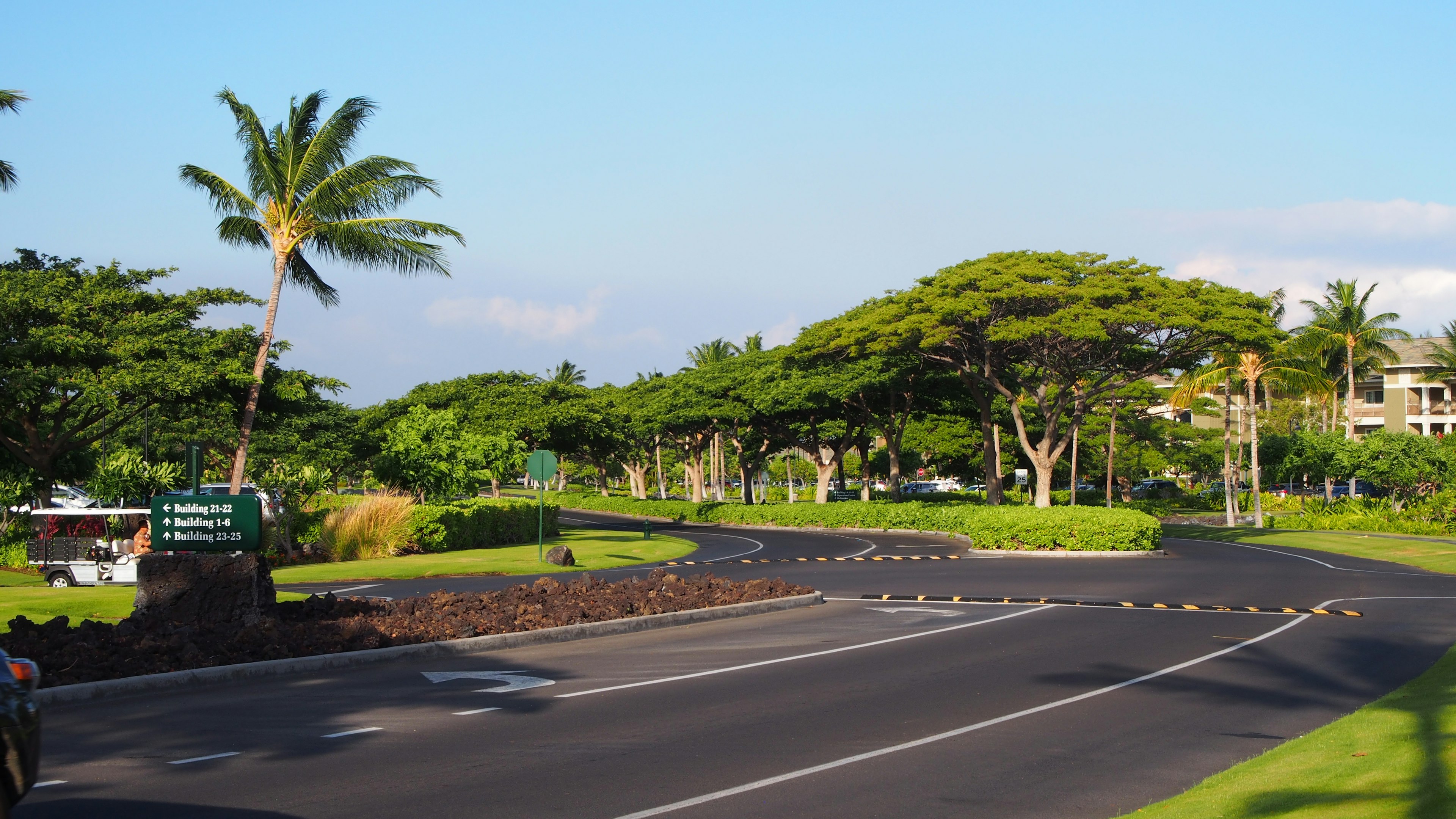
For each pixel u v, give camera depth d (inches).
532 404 2126.0
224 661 449.7
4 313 1053.8
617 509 2896.2
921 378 1889.8
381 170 1126.4
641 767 301.3
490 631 550.9
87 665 418.6
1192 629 599.8
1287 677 446.0
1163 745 328.2
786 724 358.9
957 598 768.9
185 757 313.3
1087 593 809.5
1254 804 249.1
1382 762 276.2
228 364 1095.0
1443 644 538.0
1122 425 2608.3
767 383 2155.5
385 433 2198.6
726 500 3427.7
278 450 2231.8
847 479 4047.7
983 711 378.6
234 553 549.0
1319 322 2640.3
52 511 960.3
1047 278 1421.0
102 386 1037.2
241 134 1119.0
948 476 3134.8
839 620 646.5
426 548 1302.9
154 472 1183.6
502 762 307.7
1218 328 1289.4
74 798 271.0
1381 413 3075.8
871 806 264.2
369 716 371.9
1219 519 2170.3
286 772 296.0
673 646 544.1
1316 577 946.1
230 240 1162.6
